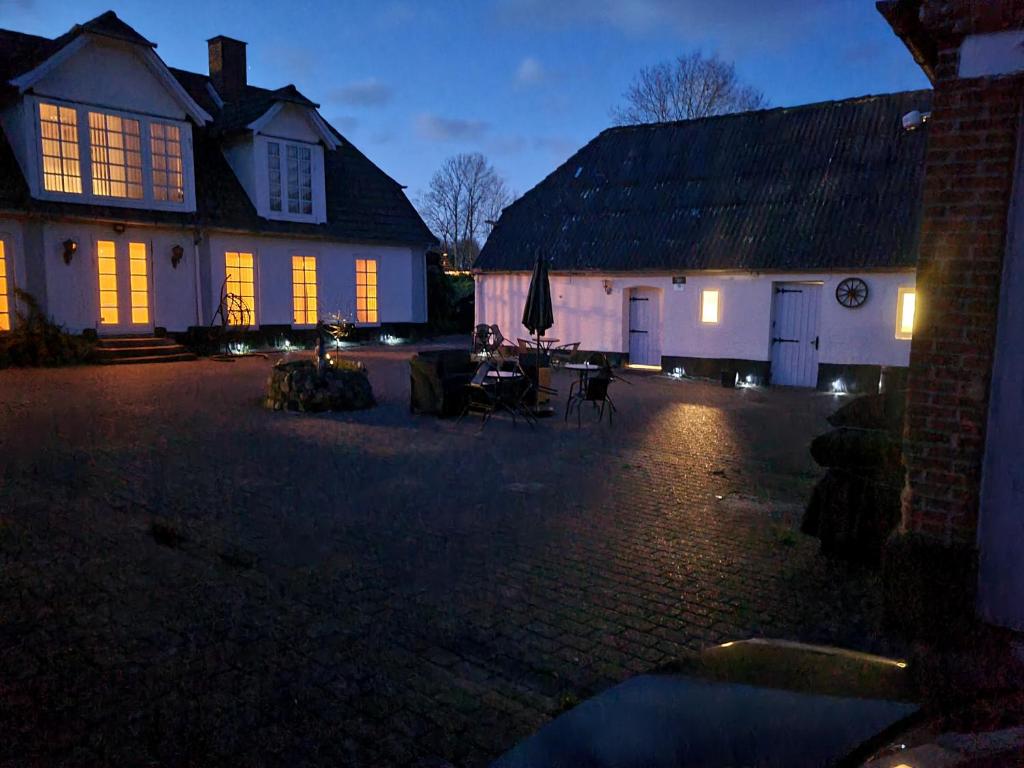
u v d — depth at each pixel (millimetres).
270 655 3840
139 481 7152
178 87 18734
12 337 15977
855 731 2102
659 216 18703
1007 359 3693
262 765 2930
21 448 8320
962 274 3777
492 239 21000
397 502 6781
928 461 3945
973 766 1926
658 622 4379
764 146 18562
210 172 20766
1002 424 3730
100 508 6230
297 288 22078
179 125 19156
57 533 5551
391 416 11438
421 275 25734
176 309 19312
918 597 3982
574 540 5848
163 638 3975
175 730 3137
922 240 3879
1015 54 3574
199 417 10766
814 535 5500
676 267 17297
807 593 4832
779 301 16438
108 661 3697
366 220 23828
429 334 26688
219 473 7590
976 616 3867
